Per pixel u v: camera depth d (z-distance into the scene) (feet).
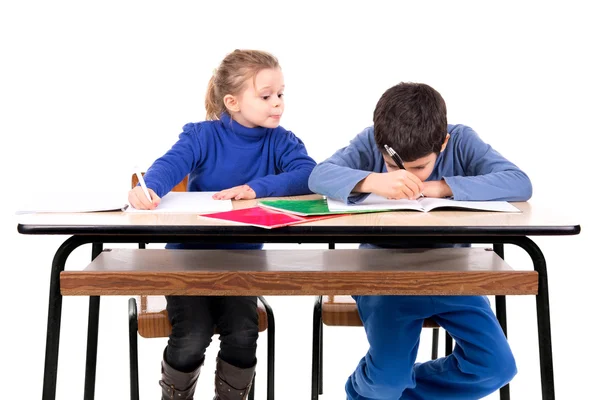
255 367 8.90
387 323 8.50
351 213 7.91
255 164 9.72
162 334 8.86
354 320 9.05
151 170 9.08
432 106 8.51
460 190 8.30
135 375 8.89
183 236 7.63
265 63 9.43
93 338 9.19
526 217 7.71
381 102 8.66
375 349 8.55
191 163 9.53
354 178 8.26
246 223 7.47
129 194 8.25
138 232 7.43
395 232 7.39
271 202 8.41
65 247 7.61
